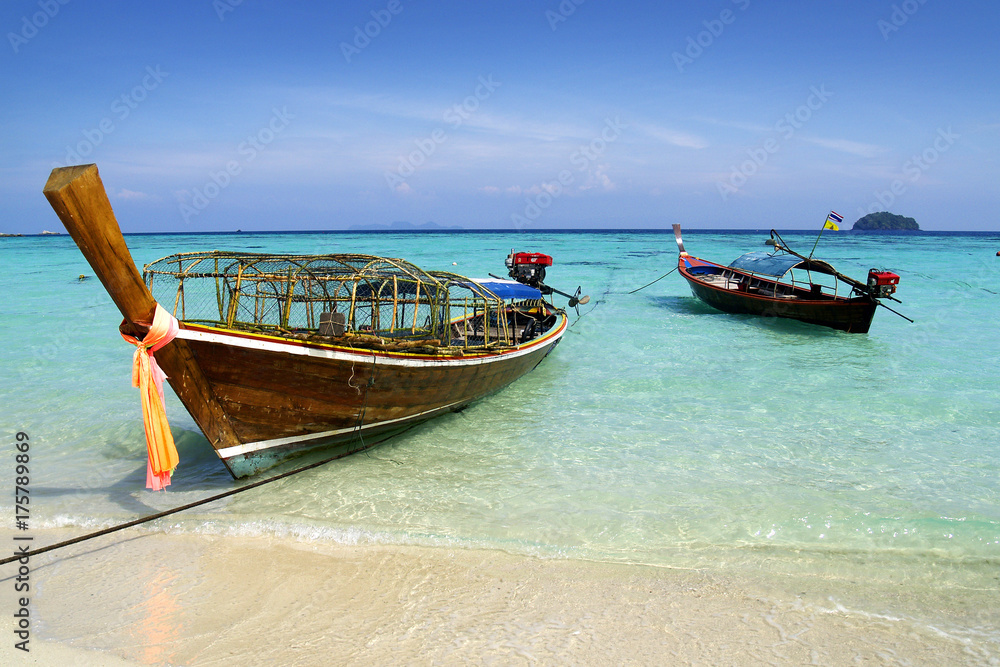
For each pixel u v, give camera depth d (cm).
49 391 1185
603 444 940
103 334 1719
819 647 483
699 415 1069
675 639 492
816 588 567
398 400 896
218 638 489
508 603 543
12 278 3134
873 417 1048
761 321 1969
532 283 1872
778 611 531
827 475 820
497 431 1002
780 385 1245
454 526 685
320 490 782
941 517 696
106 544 641
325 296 872
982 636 495
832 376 1307
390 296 936
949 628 507
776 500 746
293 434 807
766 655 472
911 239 10756
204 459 887
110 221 565
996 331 1783
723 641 489
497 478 820
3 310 2103
